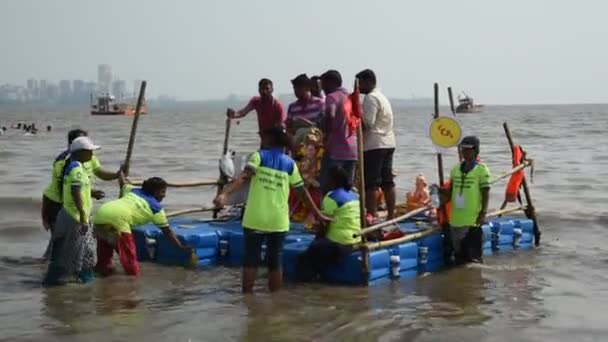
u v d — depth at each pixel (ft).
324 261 30.86
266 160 28.66
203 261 34.37
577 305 28.66
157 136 188.85
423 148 129.18
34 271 33.83
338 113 33.12
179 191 66.85
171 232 32.81
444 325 25.70
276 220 28.68
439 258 34.73
